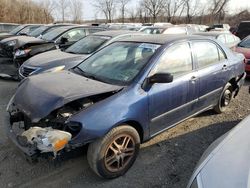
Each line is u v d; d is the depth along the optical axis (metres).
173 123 4.01
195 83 4.22
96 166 3.11
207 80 4.51
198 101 4.43
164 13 44.69
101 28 10.84
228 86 5.29
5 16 33.41
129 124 3.39
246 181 1.89
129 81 3.49
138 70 3.60
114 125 3.09
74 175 3.40
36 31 13.31
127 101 3.24
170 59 3.90
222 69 4.89
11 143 3.15
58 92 3.15
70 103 3.12
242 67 5.61
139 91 3.40
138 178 3.35
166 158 3.79
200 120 5.09
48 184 3.22
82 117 2.94
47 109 2.96
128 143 3.35
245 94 7.00
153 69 3.62
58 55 6.82
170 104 3.81
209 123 4.97
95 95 3.16
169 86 3.74
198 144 4.21
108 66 3.96
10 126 3.37
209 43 4.80
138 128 3.50
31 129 2.85
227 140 2.46
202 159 2.39
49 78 3.69
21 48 8.30
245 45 9.88
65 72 4.07
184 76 4.03
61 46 9.09
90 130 2.93
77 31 10.34
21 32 14.96
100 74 3.82
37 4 39.19
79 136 2.89
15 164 3.59
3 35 13.63
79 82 3.49
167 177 3.38
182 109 4.09
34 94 3.24
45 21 39.03
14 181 3.26
